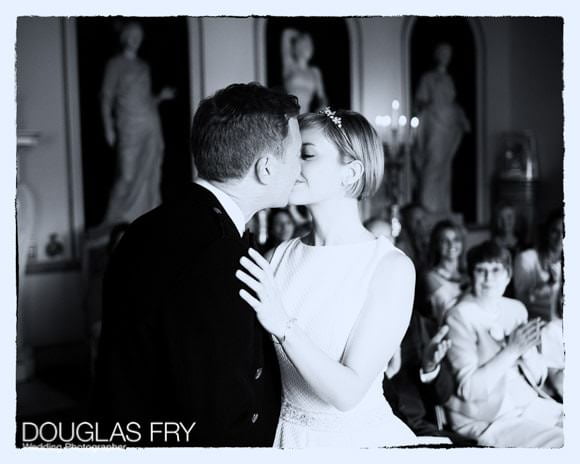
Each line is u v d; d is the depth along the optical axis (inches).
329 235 87.6
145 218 85.0
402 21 385.4
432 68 397.1
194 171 330.0
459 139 402.6
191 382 77.3
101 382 83.4
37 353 295.1
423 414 139.7
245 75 345.4
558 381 147.4
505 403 138.3
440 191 395.2
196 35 330.6
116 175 313.3
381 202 368.5
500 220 382.9
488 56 414.3
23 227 275.6
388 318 82.0
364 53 376.8
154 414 80.4
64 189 304.0
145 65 317.4
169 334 77.4
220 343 77.5
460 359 143.2
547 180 406.3
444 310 155.0
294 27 357.4
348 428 87.4
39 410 224.8
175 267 78.8
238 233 82.6
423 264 257.3
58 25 300.0
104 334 83.7
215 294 77.8
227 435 79.0
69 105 303.4
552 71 402.6
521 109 418.3
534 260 188.5
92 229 303.7
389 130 382.9
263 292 74.7
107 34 309.7
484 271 148.0
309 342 76.7
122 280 81.6
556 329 149.9
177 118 327.0
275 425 89.2
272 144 81.2
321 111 87.6
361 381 79.8
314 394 87.4
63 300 302.8
